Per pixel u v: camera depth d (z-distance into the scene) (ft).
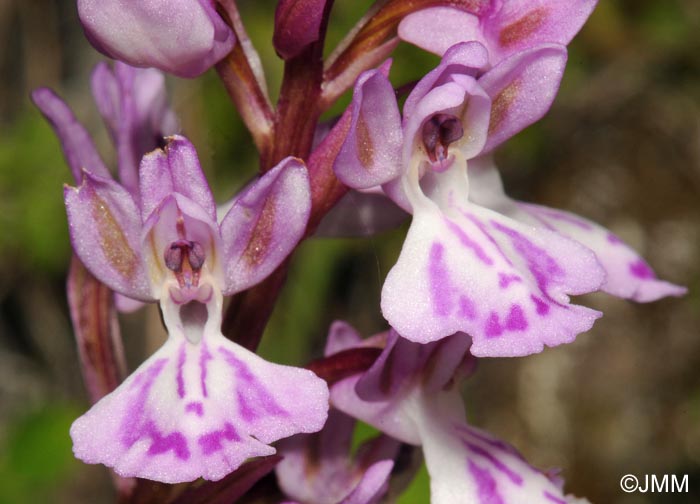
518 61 0.31
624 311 0.81
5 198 0.70
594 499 0.79
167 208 0.30
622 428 0.79
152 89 0.36
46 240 0.70
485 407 0.82
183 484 0.35
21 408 0.85
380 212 0.35
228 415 0.29
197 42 0.31
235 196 0.35
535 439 0.80
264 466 0.33
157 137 0.36
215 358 0.30
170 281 0.31
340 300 0.81
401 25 0.33
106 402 0.29
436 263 0.30
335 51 0.33
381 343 0.35
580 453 0.80
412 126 0.31
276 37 0.32
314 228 0.32
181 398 0.29
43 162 0.70
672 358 0.80
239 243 0.31
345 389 0.34
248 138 0.66
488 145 0.32
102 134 0.79
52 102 0.35
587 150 0.82
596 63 0.81
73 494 0.81
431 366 0.34
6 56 0.81
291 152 0.33
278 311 0.68
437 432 0.34
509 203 0.35
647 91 0.81
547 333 0.30
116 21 0.31
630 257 0.35
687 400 0.79
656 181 0.81
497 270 0.30
